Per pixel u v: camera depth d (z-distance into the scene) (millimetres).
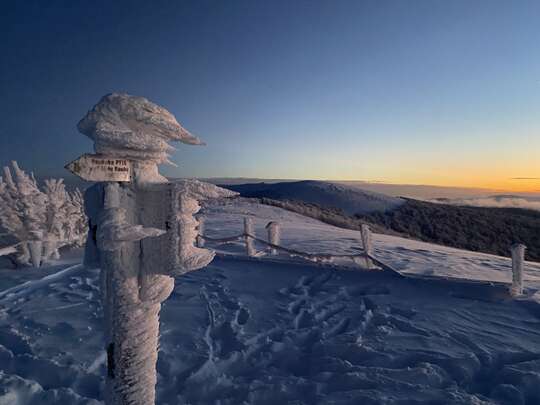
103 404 3547
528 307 6383
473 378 4184
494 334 5309
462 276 8500
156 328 2299
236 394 3826
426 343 4996
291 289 7797
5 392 3512
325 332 5430
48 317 5801
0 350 4496
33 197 9633
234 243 13070
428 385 3943
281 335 5406
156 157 2176
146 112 2035
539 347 4848
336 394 3740
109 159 1990
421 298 7027
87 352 4590
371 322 5871
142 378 2180
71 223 11273
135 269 2145
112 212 1969
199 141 2293
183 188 2012
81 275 8477
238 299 7047
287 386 3908
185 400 3727
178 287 7879
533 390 3828
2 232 9117
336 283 8117
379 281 8078
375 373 4137
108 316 2164
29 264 9141
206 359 4504
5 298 6758
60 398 3561
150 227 2029
